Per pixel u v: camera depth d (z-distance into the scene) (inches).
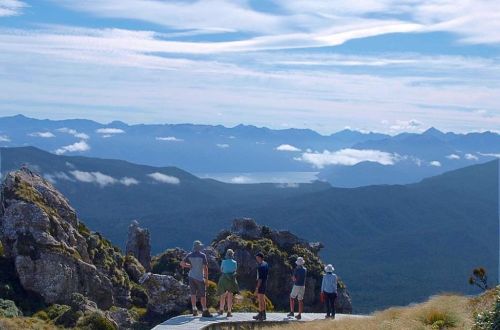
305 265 2278.5
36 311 1473.9
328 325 1105.4
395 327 1013.2
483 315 919.0
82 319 1411.2
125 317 1524.4
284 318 1279.5
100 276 1642.5
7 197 1670.8
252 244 2242.9
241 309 1608.0
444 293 1266.0
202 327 1104.8
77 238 1713.8
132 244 2187.5
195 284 1227.9
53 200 1765.5
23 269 1525.6
